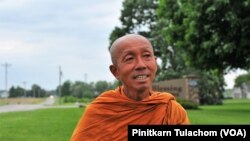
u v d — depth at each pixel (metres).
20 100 120.38
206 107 47.00
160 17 40.81
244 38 31.30
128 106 2.63
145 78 2.59
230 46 31.80
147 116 2.64
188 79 46.75
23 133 15.70
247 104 61.06
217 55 34.19
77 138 2.67
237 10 30.42
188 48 35.97
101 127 2.65
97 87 118.94
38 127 17.89
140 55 2.60
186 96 46.53
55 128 17.44
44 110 35.28
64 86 144.50
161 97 2.66
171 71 61.94
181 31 37.12
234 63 35.19
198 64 36.34
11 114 29.23
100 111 2.65
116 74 2.69
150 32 64.88
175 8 38.28
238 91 138.12
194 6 33.28
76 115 26.39
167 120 2.66
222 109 39.97
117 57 2.63
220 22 31.89
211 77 61.56
